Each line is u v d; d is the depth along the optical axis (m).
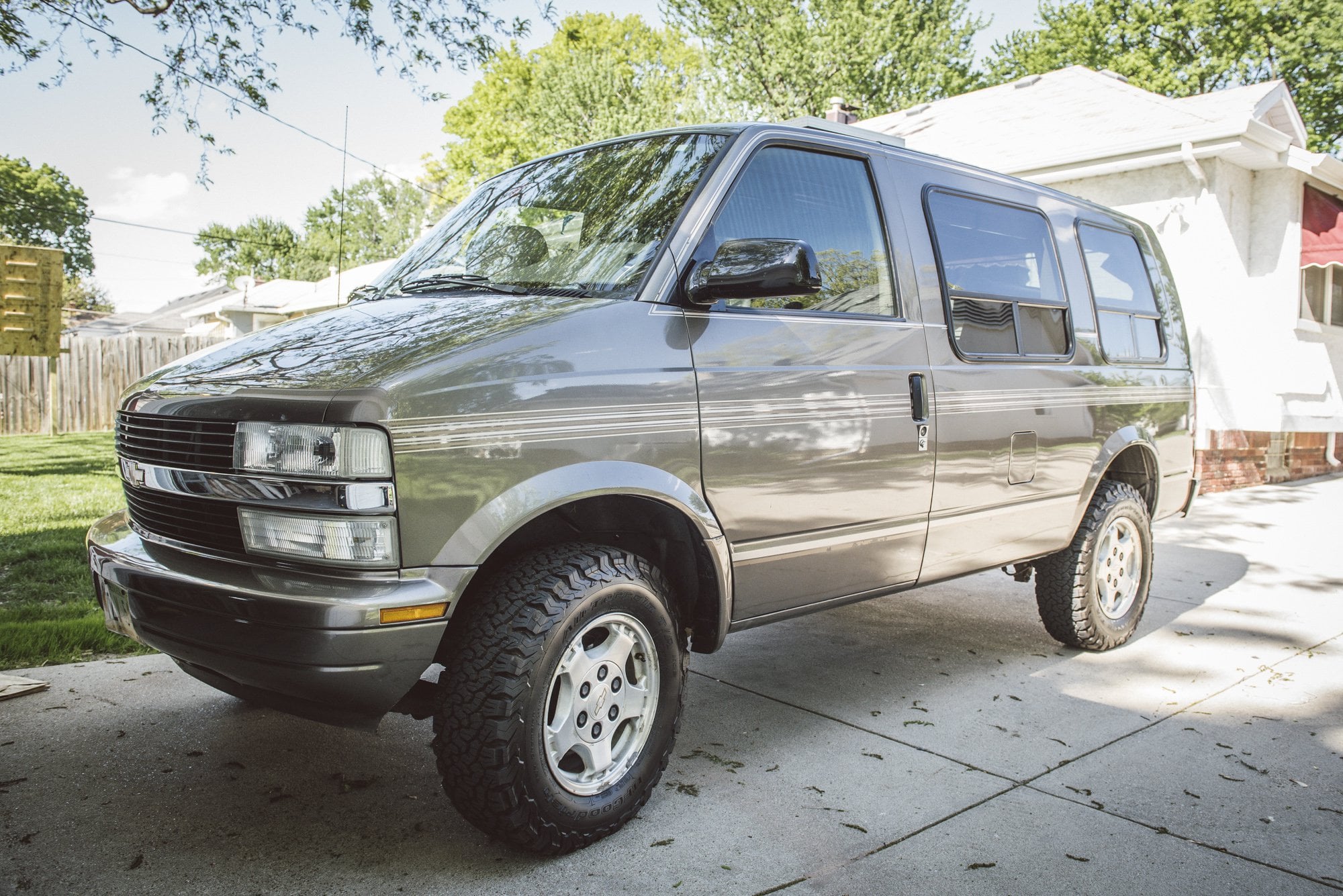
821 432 3.11
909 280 3.55
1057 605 4.55
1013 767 3.25
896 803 2.95
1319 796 3.07
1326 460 13.35
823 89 25.22
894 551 3.47
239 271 73.94
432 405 2.26
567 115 27.36
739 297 2.74
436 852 2.56
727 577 2.87
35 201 43.25
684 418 2.73
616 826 2.65
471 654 2.38
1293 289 10.64
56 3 6.96
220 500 2.34
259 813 2.74
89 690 3.72
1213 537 7.98
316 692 2.20
